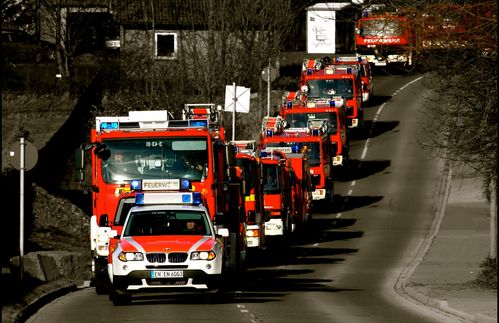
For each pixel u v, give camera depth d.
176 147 69.94
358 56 181.25
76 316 57.91
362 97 169.25
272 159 103.56
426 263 95.19
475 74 57.75
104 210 70.00
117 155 70.25
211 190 69.62
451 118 69.25
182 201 64.50
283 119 134.88
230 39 150.00
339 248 108.25
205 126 70.38
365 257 101.25
